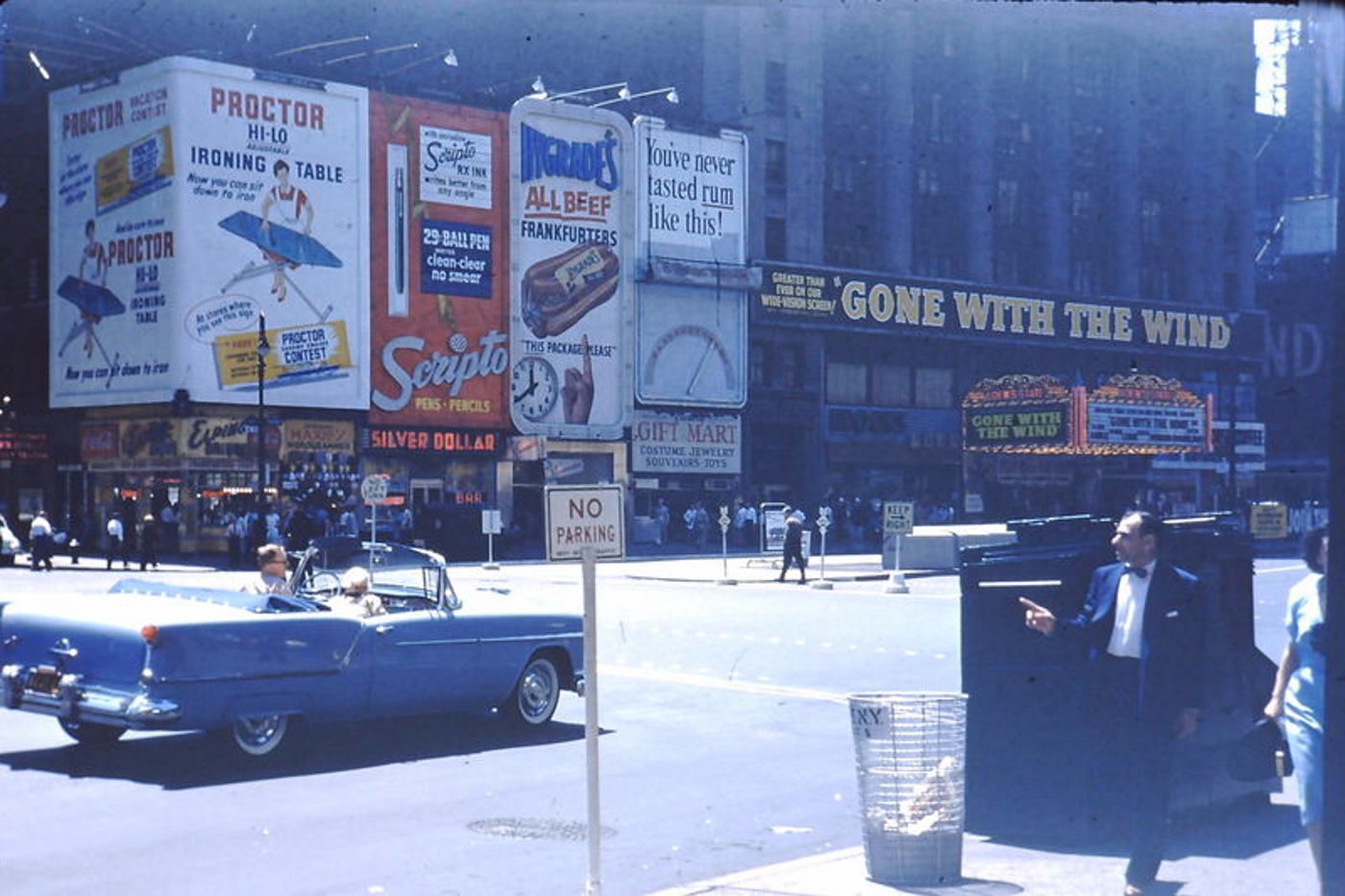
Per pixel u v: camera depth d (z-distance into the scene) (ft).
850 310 216.54
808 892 25.57
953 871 26.27
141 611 37.60
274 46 205.05
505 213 186.50
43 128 182.39
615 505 24.76
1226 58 218.79
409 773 38.73
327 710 39.70
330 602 43.19
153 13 198.49
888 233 223.30
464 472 185.68
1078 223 231.09
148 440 167.84
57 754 40.68
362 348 174.60
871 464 226.17
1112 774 29.17
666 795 36.29
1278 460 242.99
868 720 26.35
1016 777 29.94
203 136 163.32
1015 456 232.12
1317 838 21.45
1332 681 16.63
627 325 197.47
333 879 27.84
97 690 36.91
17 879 27.50
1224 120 226.17
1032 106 227.61
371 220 175.22
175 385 162.20
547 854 30.04
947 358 233.76
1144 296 235.20
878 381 228.02
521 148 187.42
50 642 37.91
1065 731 29.55
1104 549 29.78
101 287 170.91
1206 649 30.66
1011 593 30.01
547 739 44.21
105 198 170.09
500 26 213.87
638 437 199.52
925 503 224.74
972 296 223.51
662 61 214.90
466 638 42.91
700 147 203.72
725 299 207.10
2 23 187.32
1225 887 25.32
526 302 188.24
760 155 213.66
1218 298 237.04
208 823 32.45
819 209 218.79
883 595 104.27
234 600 39.24
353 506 174.29
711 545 201.36
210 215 163.73
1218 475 242.17
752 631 76.43
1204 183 231.50
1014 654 29.96
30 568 141.79
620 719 47.98
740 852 30.48
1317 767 21.44
